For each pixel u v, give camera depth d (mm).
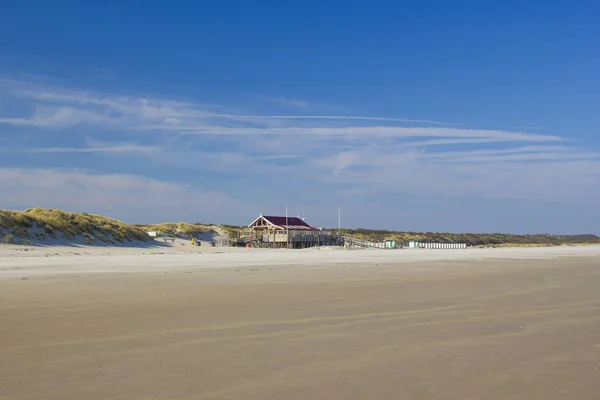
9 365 8727
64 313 13492
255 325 11984
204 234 94812
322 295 17031
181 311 13812
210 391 7418
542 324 12164
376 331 11383
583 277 23891
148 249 62594
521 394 7285
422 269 28891
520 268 29969
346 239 103250
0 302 15320
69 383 7766
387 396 7207
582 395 7238
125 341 10414
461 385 7668
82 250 52656
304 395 7250
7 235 51031
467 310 14078
